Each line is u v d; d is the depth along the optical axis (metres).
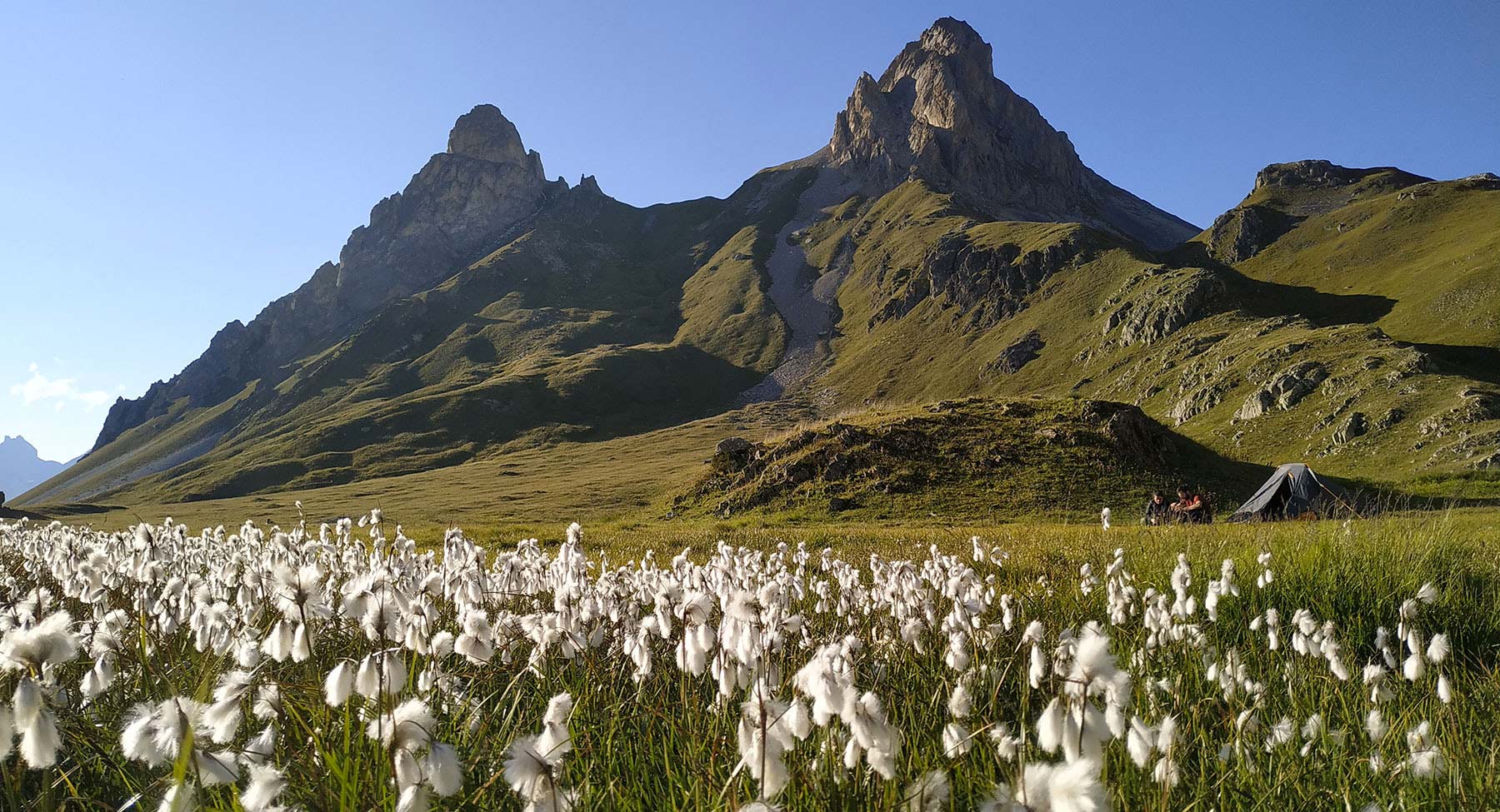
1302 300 138.38
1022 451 38.81
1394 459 58.75
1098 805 1.59
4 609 5.20
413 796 2.13
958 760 2.92
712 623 4.59
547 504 62.16
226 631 4.68
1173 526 18.61
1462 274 117.44
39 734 2.19
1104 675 2.12
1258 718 4.13
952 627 5.16
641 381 181.00
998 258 187.38
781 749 2.39
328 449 141.50
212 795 2.63
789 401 174.00
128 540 8.69
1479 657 6.54
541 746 2.41
